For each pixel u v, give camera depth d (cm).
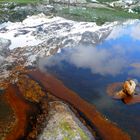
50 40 8531
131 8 15638
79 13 12925
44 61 7081
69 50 7981
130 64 7162
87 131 4397
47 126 4322
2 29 9231
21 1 13888
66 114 4594
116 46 8625
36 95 5453
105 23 11569
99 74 6512
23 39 8425
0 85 5756
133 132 4566
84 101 5350
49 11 12506
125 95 5528
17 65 6712
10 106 5075
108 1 16850
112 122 4781
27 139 4278
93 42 8825
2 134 4366
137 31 10631
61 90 5703
